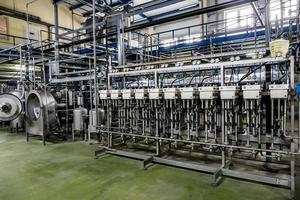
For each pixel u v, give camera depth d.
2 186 2.54
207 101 2.80
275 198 2.11
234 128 2.77
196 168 2.80
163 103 3.22
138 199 2.16
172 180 2.59
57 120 5.07
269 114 2.73
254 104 2.56
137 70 3.45
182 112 3.16
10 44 8.92
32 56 6.14
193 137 3.22
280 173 2.59
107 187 2.45
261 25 5.19
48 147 4.32
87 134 4.94
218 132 2.96
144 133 3.45
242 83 2.98
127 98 3.42
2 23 8.66
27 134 4.90
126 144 4.06
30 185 2.55
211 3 8.88
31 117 4.78
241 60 2.57
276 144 2.67
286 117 2.41
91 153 3.83
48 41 5.82
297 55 3.47
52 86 5.68
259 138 2.54
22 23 9.29
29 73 6.50
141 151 3.65
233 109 2.66
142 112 3.47
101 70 4.51
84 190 2.38
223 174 2.61
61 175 2.83
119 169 3.00
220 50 6.20
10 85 9.55
